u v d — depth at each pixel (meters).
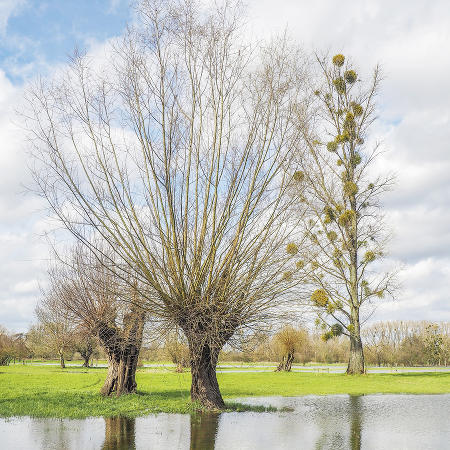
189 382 31.02
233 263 16.38
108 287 17.98
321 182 33.84
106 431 13.73
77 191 15.82
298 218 17.38
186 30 16.97
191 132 16.48
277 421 15.44
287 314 16.77
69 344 55.94
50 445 11.85
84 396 22.16
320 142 29.81
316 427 14.40
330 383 29.98
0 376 39.97
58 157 15.81
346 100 37.03
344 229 35.44
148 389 26.02
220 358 18.83
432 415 16.94
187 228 16.14
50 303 31.11
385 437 12.87
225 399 21.86
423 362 75.31
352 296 36.47
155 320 16.50
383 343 79.25
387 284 35.66
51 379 36.03
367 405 19.77
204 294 16.22
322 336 35.47
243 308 16.45
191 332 15.84
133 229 16.14
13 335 81.50
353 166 36.72
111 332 21.28
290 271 16.72
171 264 16.06
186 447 11.60
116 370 22.44
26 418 16.19
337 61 36.25
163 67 16.58
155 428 14.16
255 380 32.34
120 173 16.23
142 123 16.33
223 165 16.75
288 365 45.38
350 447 11.59
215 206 16.25
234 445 11.83
